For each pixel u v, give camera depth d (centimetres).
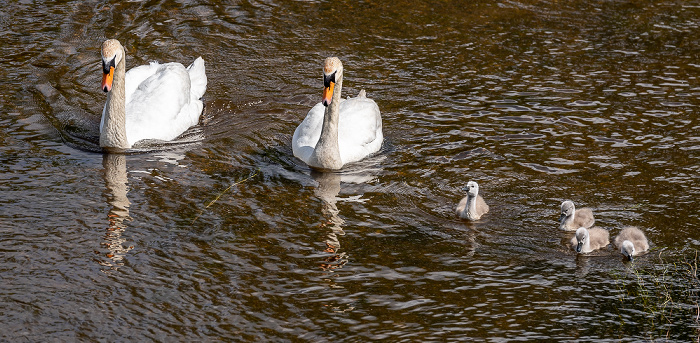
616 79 2238
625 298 1298
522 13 2702
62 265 1337
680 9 2770
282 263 1372
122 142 1769
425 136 1909
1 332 1166
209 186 1636
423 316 1241
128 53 2270
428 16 2648
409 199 1616
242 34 2455
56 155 1739
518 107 2061
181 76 1972
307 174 1717
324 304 1266
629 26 2620
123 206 1535
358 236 1470
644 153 1816
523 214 1563
